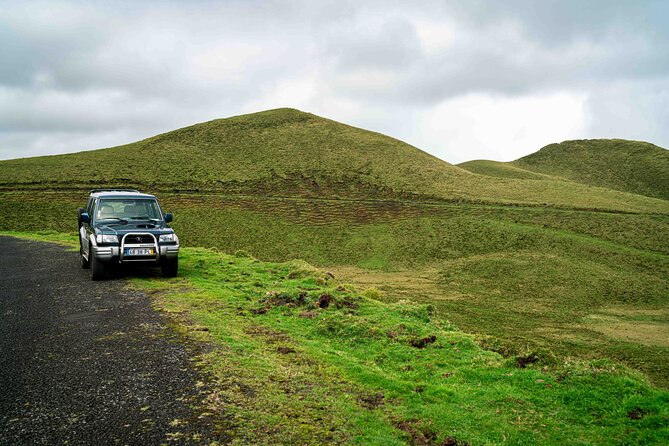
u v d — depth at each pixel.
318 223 63.22
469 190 80.12
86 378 5.82
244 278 14.04
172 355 6.74
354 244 57.12
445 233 59.91
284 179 81.94
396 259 52.81
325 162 91.00
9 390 5.41
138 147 94.25
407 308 11.57
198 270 14.95
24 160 82.12
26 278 12.95
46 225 49.72
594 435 5.62
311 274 15.21
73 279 12.75
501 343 9.52
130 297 10.54
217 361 6.61
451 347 9.09
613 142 190.25
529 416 6.10
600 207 69.50
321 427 5.07
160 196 67.56
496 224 61.53
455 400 6.58
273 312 10.45
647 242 54.72
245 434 4.64
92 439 4.37
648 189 146.38
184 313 9.27
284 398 5.68
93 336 7.55
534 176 149.62
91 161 81.75
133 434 4.50
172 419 4.84
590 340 25.36
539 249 52.84
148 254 12.44
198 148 94.69
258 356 7.14
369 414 5.71
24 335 7.58
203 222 59.25
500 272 46.12
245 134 105.12
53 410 4.94
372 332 9.43
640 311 34.50
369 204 72.00
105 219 13.19
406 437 5.29
